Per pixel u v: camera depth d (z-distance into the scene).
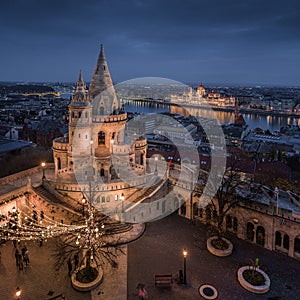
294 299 41.62
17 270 45.91
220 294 42.31
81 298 40.78
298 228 50.25
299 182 76.25
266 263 49.91
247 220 56.38
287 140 155.75
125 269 47.16
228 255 51.66
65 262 47.91
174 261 49.56
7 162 86.19
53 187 60.62
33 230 55.69
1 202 55.53
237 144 138.12
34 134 139.62
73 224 52.12
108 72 72.44
